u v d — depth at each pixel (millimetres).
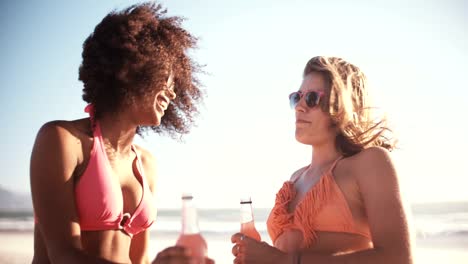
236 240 2500
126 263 2656
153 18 2814
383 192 2467
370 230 2494
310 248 2594
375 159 2537
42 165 2393
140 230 2750
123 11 2820
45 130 2461
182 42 2902
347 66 2893
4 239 16719
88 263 2318
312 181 2783
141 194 2773
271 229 2854
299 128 2850
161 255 2090
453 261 11312
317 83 2826
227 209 20234
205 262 2176
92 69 2701
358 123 2801
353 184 2588
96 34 2762
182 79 2936
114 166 2668
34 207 2432
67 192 2412
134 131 2781
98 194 2494
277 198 2859
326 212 2586
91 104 2678
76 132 2535
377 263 2350
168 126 3127
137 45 2672
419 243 13273
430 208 17250
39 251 2609
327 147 2811
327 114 2787
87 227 2502
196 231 2184
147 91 2656
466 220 15305
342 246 2551
